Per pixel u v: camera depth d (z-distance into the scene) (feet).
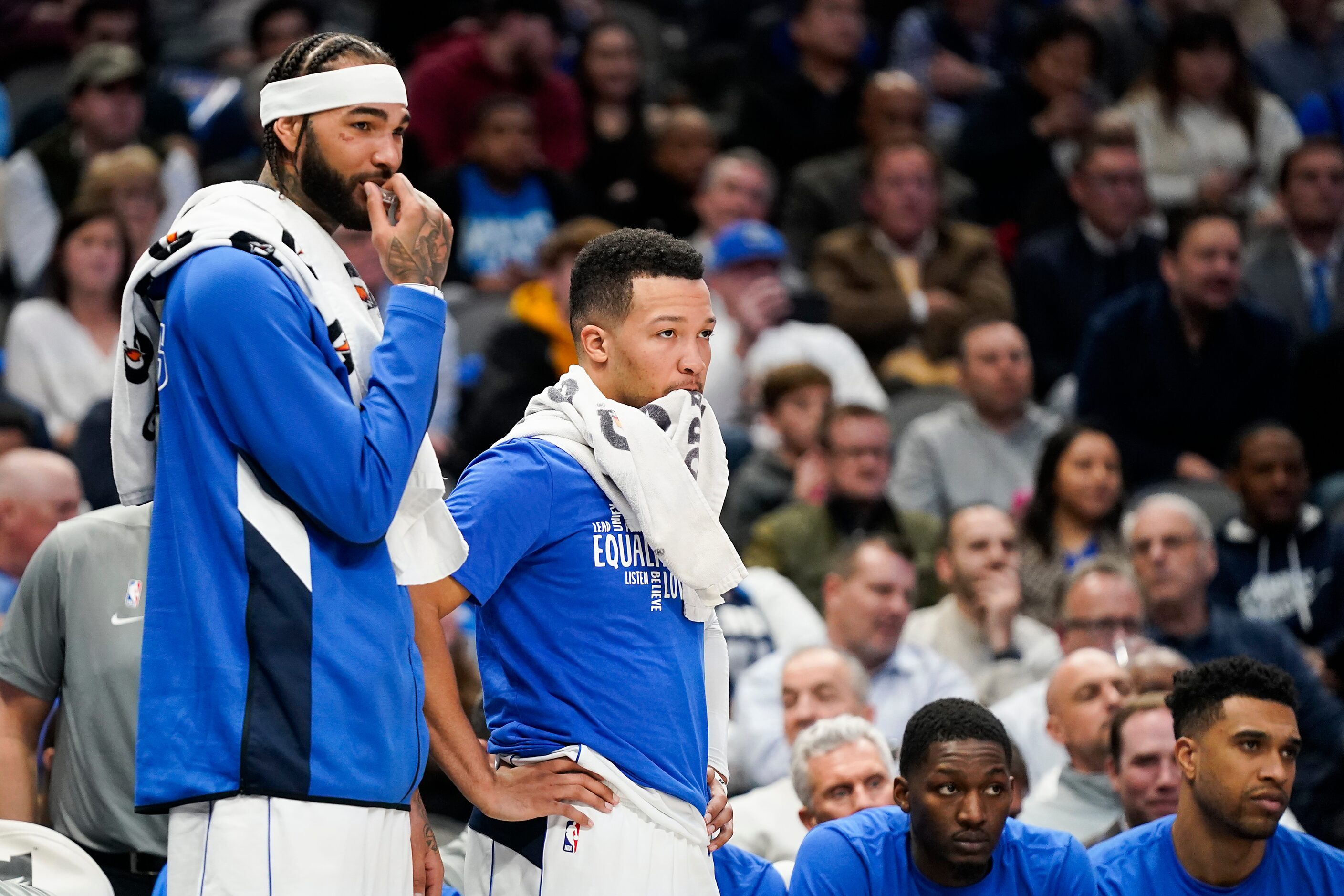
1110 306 96.89
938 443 89.97
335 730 33.01
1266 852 48.83
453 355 96.53
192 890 32.73
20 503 64.23
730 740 68.39
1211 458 96.07
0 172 105.50
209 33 130.82
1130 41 140.05
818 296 102.68
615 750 36.24
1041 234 113.80
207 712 32.71
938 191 108.99
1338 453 97.30
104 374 88.22
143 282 34.30
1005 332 89.97
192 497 33.60
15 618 45.50
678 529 36.35
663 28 145.89
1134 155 105.91
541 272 95.76
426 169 117.70
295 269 33.99
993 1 138.21
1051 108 122.42
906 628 77.25
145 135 106.63
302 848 32.55
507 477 36.29
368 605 33.88
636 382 37.40
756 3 143.74
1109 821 58.85
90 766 44.57
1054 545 81.92
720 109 138.10
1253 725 47.01
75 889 40.83
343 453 32.53
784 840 58.44
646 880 36.11
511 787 35.70
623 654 36.55
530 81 120.57
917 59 136.15
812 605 80.02
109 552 45.55
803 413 87.40
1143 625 73.82
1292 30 139.33
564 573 36.68
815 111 125.29
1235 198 117.50
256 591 32.96
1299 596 82.84
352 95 34.86
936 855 44.73
